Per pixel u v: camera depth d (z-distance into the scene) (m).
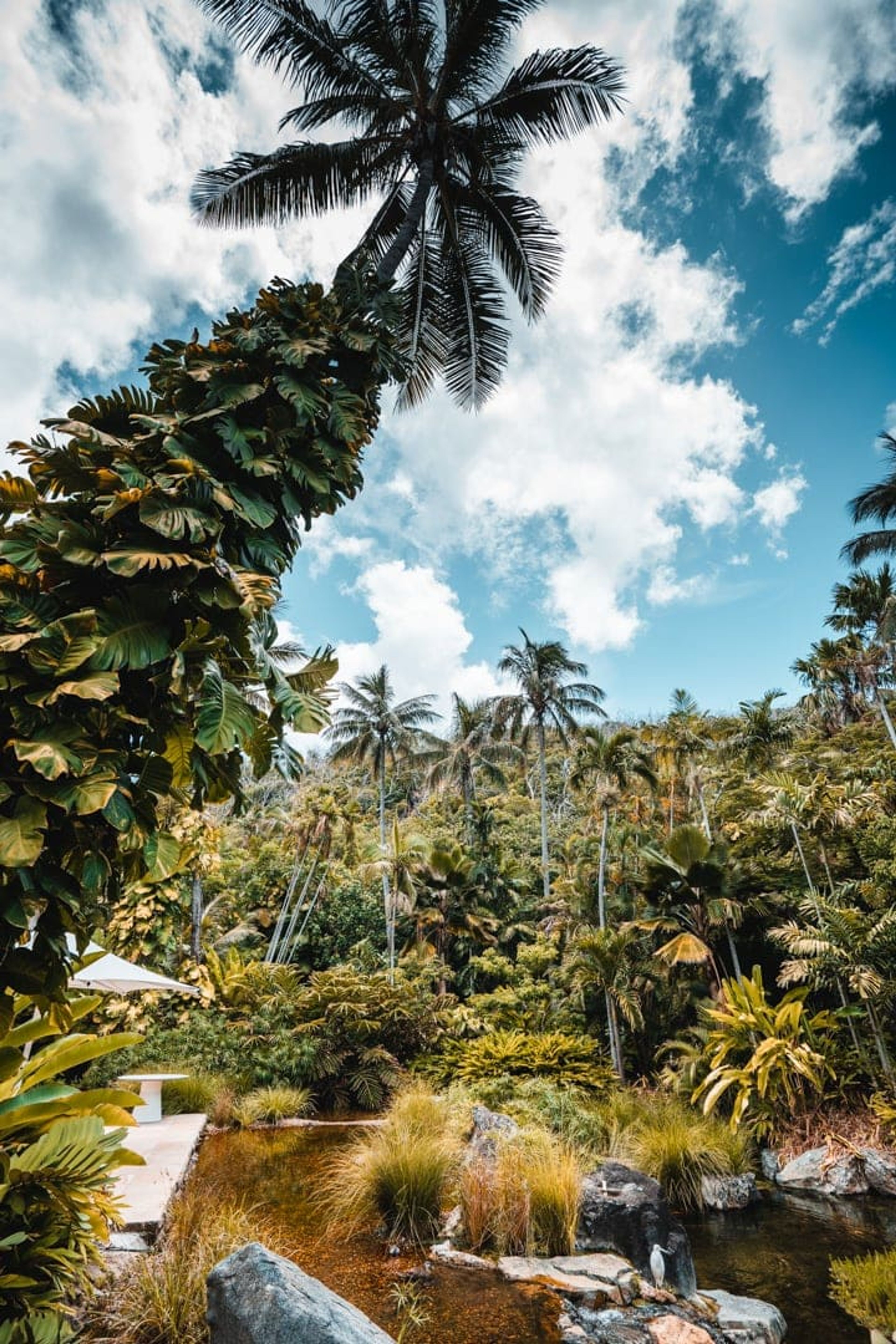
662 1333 4.02
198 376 2.92
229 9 5.43
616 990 12.70
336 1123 9.65
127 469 2.51
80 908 2.20
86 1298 3.25
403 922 21.36
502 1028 14.41
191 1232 4.32
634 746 19.41
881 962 9.82
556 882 19.80
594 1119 8.45
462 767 27.62
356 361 3.55
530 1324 3.89
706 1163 7.47
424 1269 4.46
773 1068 9.48
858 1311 4.57
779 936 10.91
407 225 5.41
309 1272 4.37
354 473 3.34
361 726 27.50
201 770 2.57
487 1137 6.40
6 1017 2.05
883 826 11.18
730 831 14.45
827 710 25.23
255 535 2.87
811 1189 7.90
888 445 18.78
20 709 2.01
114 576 2.38
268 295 3.36
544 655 24.98
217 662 2.55
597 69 5.87
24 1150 2.86
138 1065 10.04
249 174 6.09
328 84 5.89
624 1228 5.18
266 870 22.31
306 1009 13.00
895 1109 8.61
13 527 2.29
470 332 6.92
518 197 6.43
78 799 1.94
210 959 13.85
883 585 21.12
